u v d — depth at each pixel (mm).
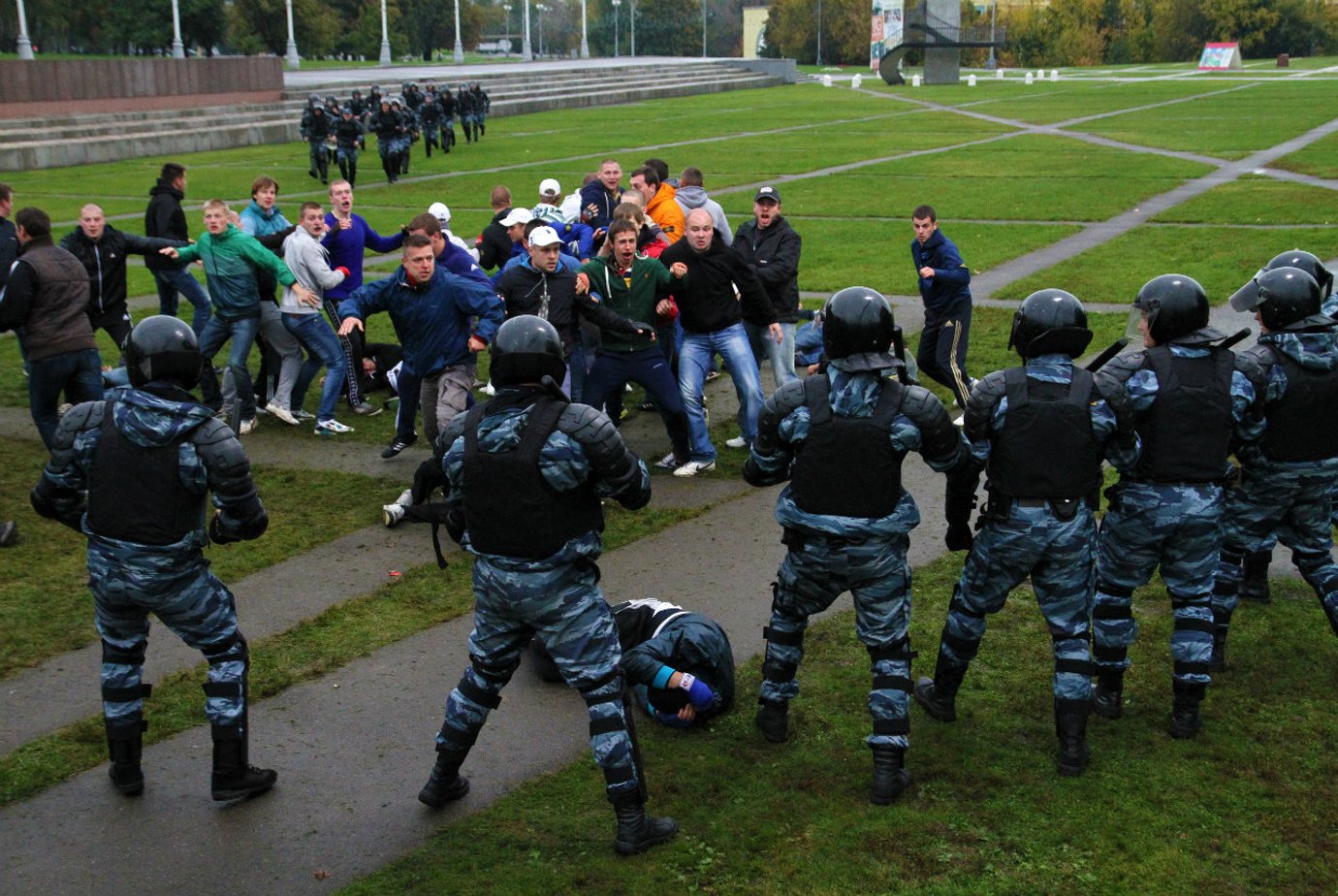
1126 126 35219
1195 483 4527
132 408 4156
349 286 10000
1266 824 4137
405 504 7438
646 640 5094
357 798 4484
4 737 4949
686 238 8000
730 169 26953
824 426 4215
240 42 79188
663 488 8031
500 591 4016
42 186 27391
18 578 6680
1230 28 96875
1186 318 4535
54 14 72250
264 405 10086
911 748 4703
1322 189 20609
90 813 4418
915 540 6910
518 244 9398
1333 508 5191
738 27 131625
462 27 110438
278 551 7031
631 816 4059
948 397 9953
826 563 4305
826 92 58719
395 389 10211
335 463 8727
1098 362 4719
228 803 4457
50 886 3982
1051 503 4312
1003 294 13664
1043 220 18953
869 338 4195
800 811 4305
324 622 6035
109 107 39562
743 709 5047
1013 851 4031
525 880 3947
